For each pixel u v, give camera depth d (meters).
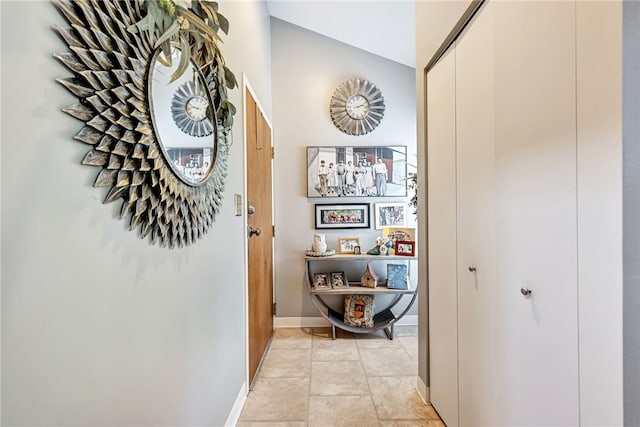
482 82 1.21
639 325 0.58
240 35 1.86
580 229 0.74
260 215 2.38
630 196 0.58
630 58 0.58
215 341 1.40
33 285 0.53
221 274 1.48
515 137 0.98
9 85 0.49
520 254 0.97
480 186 1.23
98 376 0.67
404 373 2.17
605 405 0.69
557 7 0.80
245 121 1.95
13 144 0.49
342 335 2.87
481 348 1.23
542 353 0.87
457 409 1.45
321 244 2.88
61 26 0.57
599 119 0.69
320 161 3.05
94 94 0.63
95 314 0.66
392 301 3.07
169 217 0.94
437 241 1.65
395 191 3.06
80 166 0.62
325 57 3.07
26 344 0.52
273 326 2.97
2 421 0.48
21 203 0.51
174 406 1.02
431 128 1.72
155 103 0.84
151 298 0.88
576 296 0.76
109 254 0.70
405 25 2.62
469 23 1.31
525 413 0.95
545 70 0.85
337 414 1.72
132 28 0.74
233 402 1.66
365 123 3.06
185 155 1.04
